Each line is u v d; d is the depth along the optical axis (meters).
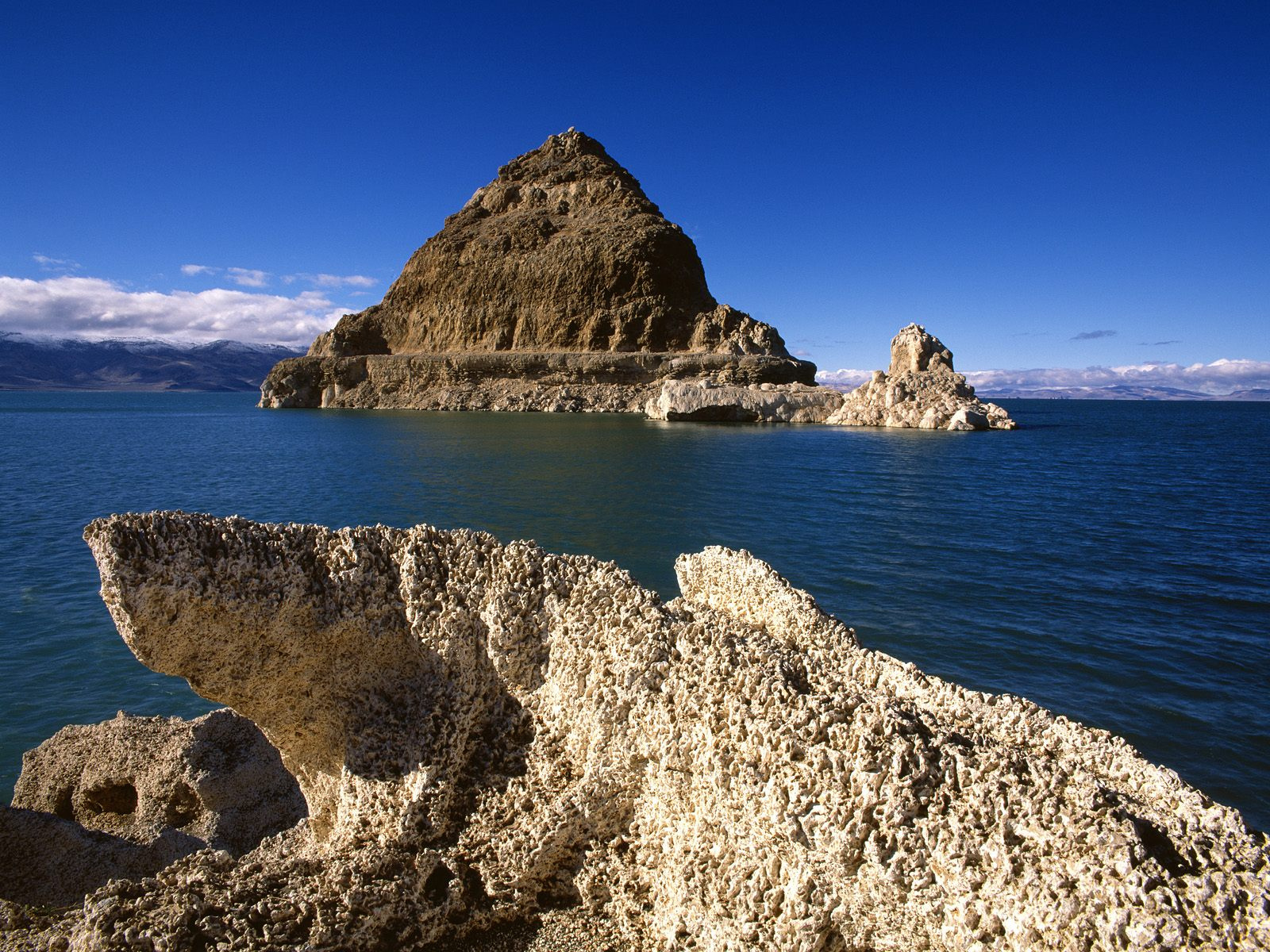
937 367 69.75
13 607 13.99
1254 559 18.84
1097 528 22.94
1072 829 2.80
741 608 5.54
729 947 3.36
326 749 4.54
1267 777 8.41
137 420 93.38
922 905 2.96
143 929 3.22
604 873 4.03
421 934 3.82
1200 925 2.49
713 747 3.63
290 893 3.61
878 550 19.44
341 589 4.25
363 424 74.75
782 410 71.81
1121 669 11.34
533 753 4.21
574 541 20.33
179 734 6.60
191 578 3.75
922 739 3.35
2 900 4.45
